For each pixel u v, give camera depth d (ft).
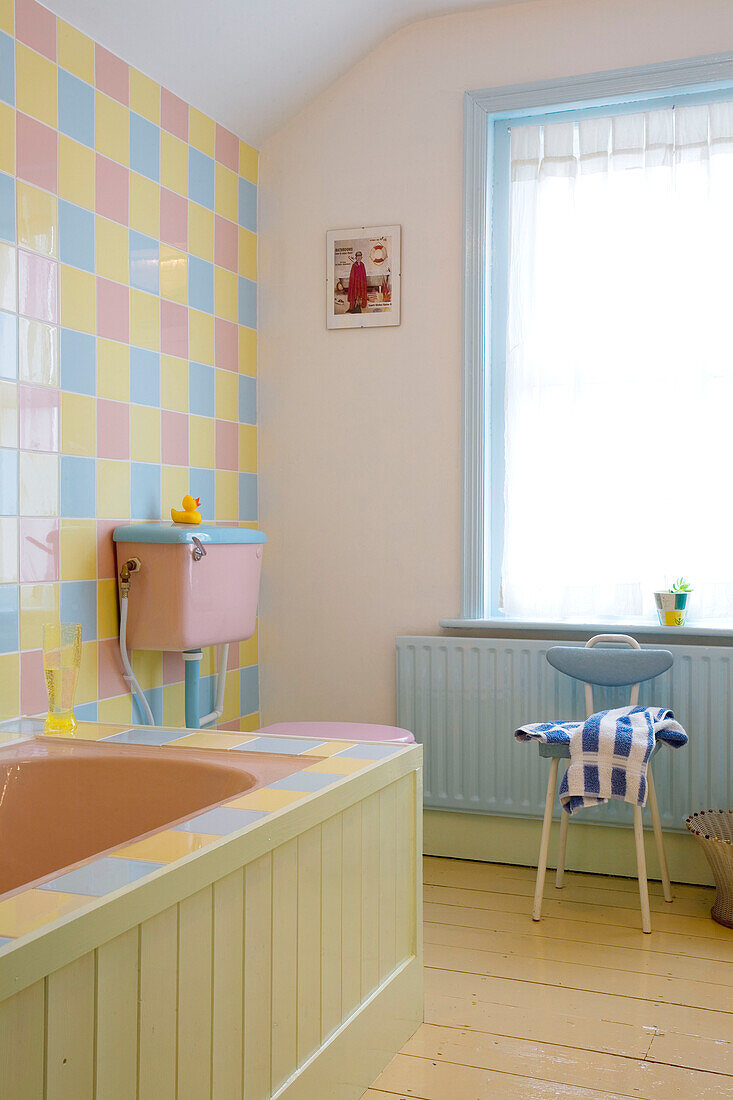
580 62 10.00
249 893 4.99
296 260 11.14
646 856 9.86
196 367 10.09
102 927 3.93
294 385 11.18
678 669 9.53
